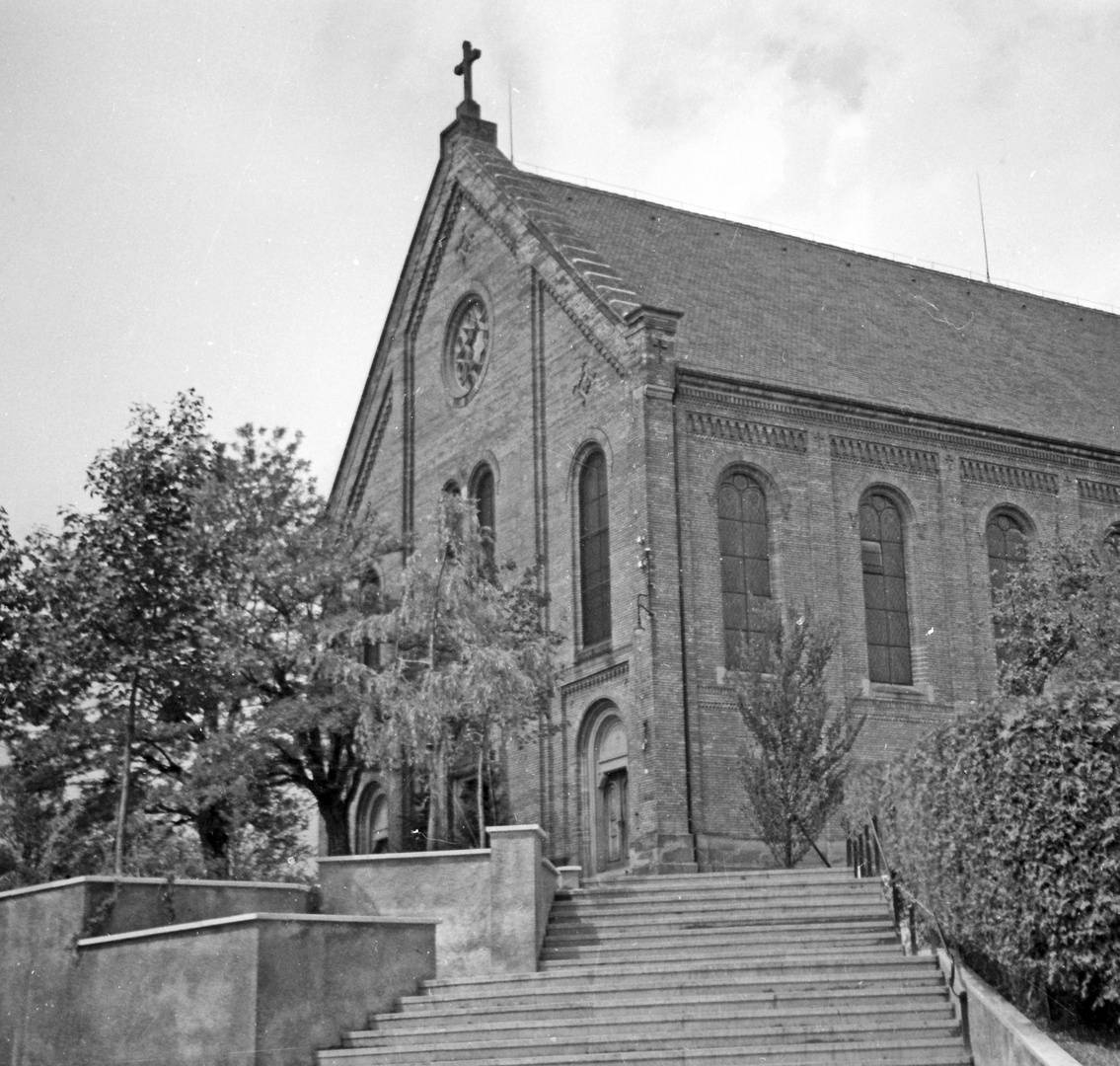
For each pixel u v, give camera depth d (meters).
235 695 34.88
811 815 33.56
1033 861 18.44
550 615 41.09
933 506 42.19
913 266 52.81
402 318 49.88
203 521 33.72
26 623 32.16
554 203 46.03
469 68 48.72
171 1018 22.78
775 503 39.91
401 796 45.25
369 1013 23.27
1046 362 49.81
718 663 38.09
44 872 34.09
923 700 40.53
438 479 47.03
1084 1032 18.64
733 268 46.66
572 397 41.53
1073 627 32.22
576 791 39.38
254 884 26.00
